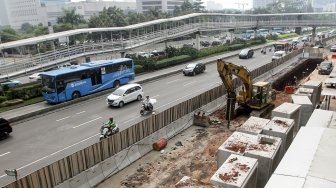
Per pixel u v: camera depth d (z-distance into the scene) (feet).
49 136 72.95
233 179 31.50
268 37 316.81
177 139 66.08
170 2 552.82
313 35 253.65
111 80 117.60
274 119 50.47
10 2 591.78
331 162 30.07
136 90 101.09
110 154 52.26
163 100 100.73
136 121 81.41
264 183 37.50
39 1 560.20
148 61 151.53
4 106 96.48
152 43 171.12
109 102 94.68
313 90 74.28
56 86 97.76
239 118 79.30
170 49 182.70
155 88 119.24
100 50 143.02
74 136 72.33
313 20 244.42
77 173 46.78
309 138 35.60
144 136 59.67
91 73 109.50
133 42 159.53
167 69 157.48
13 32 286.66
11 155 63.10
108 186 48.34
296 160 30.58
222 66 68.69
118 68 120.16
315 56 174.91
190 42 282.77
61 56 126.62
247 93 78.43
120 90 97.60
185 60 176.04
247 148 39.37
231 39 261.24
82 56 135.54
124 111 90.89
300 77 150.71
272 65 131.03
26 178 39.91
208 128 72.23
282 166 29.53
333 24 237.66
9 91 102.42
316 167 29.17
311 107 62.28
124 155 54.70
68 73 101.24
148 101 86.84
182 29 191.21
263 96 78.59
